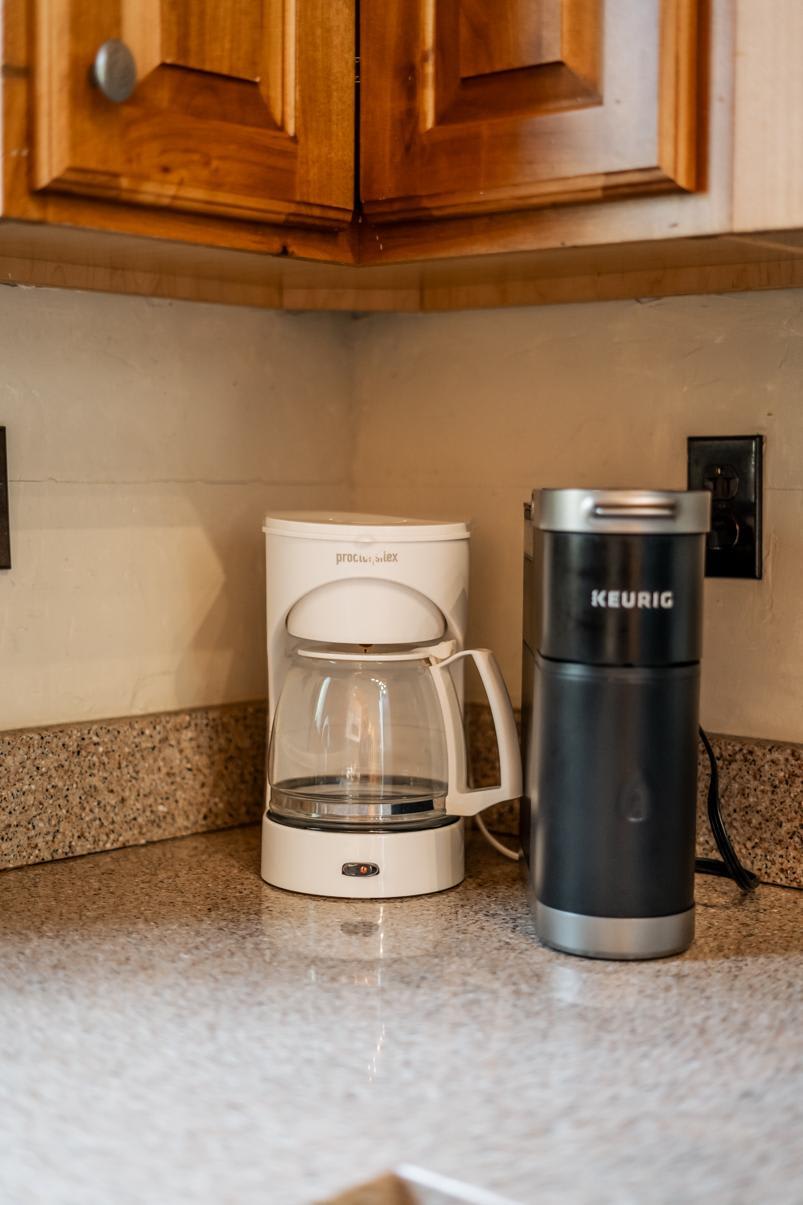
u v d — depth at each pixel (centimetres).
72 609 129
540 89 100
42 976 99
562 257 112
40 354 125
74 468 128
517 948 105
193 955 103
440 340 145
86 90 91
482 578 143
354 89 109
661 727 100
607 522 97
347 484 152
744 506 123
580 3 97
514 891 120
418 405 147
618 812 100
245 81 101
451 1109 78
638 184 96
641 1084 81
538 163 100
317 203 107
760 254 111
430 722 122
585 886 102
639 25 94
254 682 145
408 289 140
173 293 131
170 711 137
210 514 140
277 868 120
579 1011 93
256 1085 81
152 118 95
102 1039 87
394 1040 88
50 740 125
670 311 128
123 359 131
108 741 129
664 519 97
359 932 109
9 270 117
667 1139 74
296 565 119
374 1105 78
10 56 90
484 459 142
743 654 125
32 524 125
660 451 129
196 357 137
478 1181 69
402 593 118
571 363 135
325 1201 67
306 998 95
